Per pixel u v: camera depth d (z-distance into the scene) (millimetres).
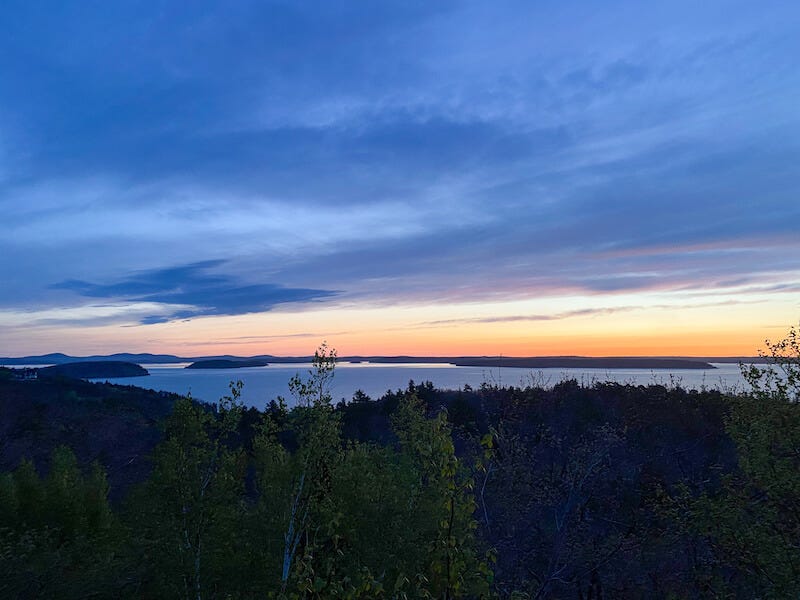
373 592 4238
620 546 10953
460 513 4734
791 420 8211
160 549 7480
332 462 7305
